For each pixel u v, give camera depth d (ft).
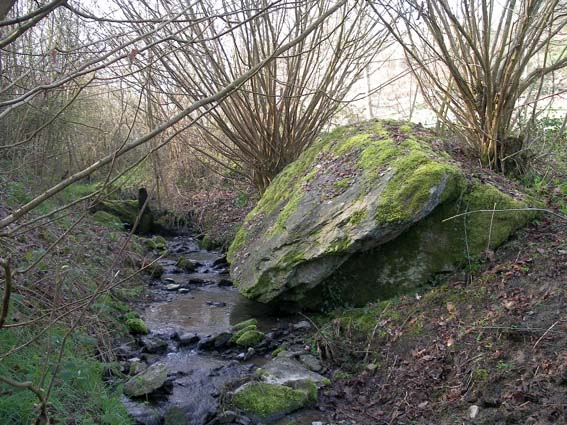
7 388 10.98
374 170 18.48
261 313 20.30
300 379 14.84
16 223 18.97
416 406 13.23
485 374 12.80
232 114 27.04
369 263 17.90
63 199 28.14
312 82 28.40
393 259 17.58
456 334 14.40
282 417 13.79
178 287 23.93
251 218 23.25
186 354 17.29
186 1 22.94
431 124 33.78
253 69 7.97
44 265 17.24
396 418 13.10
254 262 20.13
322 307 18.78
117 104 39.93
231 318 20.12
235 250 22.43
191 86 26.20
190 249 30.99
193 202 35.91
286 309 19.67
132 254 25.57
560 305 13.57
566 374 11.61
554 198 18.54
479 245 16.83
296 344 17.43
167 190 35.22
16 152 26.20
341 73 29.50
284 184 23.04
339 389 14.80
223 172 36.94
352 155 20.42
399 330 15.74
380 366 15.06
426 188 16.55
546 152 21.20
